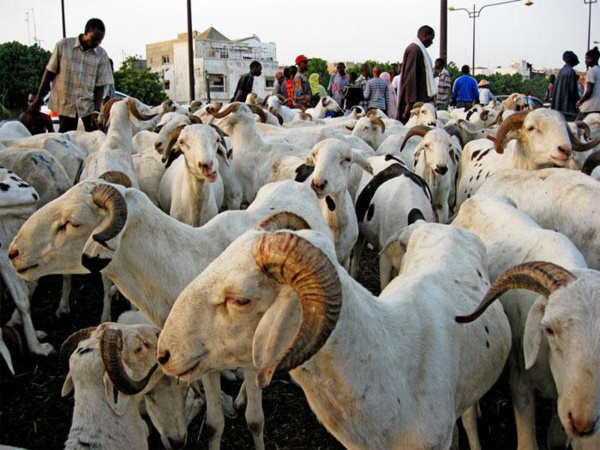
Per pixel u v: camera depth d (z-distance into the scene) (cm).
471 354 366
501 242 479
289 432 477
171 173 779
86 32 1048
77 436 371
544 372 393
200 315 287
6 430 479
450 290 382
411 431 312
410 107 1298
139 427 395
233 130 927
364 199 732
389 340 313
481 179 808
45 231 407
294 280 252
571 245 437
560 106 1522
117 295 702
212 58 7000
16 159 702
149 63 8875
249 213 489
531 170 627
